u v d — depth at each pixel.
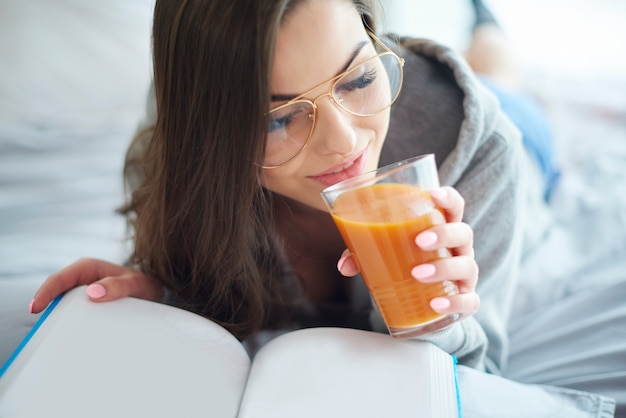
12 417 0.59
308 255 1.11
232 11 0.69
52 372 0.65
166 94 0.81
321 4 0.70
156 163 0.91
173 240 0.93
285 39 0.69
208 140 0.79
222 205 0.83
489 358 1.03
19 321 0.92
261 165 0.78
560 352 1.08
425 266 0.67
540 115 1.68
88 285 0.85
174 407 0.65
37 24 2.10
